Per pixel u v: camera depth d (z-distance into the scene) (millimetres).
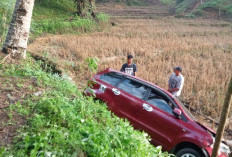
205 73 12305
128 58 7398
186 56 16000
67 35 22328
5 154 2693
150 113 5480
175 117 5297
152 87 5812
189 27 33938
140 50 16484
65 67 10672
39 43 16391
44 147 2797
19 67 5719
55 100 4039
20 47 6188
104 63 12922
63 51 14203
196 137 4855
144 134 3961
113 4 63938
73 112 3943
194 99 9312
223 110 2389
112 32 26000
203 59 15742
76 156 2869
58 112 3676
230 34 28422
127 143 3395
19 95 4312
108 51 15938
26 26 6215
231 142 6387
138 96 5789
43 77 5531
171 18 46125
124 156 3057
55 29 23859
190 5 58312
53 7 35750
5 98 4098
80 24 26906
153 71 12297
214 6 50156
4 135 3119
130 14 50875
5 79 4871
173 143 5137
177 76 7020
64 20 28969
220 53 17750
